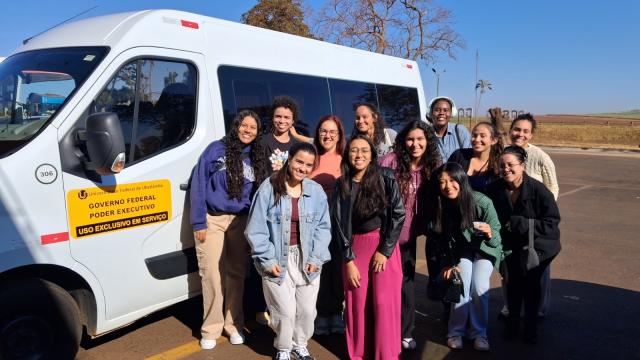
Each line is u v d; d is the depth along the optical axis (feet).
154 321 15.75
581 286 19.76
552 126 185.57
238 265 13.97
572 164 75.97
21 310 11.09
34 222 10.83
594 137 153.69
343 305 14.99
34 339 11.33
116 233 12.21
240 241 13.79
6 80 12.77
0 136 11.35
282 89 17.37
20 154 10.70
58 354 11.69
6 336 10.93
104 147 10.57
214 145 13.25
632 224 32.01
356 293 12.84
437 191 13.51
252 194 13.69
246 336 14.87
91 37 12.94
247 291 15.85
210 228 13.33
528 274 14.20
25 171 10.69
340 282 14.58
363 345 13.03
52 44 13.41
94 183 11.68
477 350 14.12
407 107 25.16
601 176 59.93
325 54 19.97
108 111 12.12
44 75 12.35
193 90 14.16
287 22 75.61
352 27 84.89
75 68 12.20
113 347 13.92
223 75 15.08
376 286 12.66
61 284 12.01
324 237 12.64
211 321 13.84
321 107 19.24
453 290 13.24
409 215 13.58
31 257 10.82
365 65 22.44
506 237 14.34
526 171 16.34
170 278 13.50
